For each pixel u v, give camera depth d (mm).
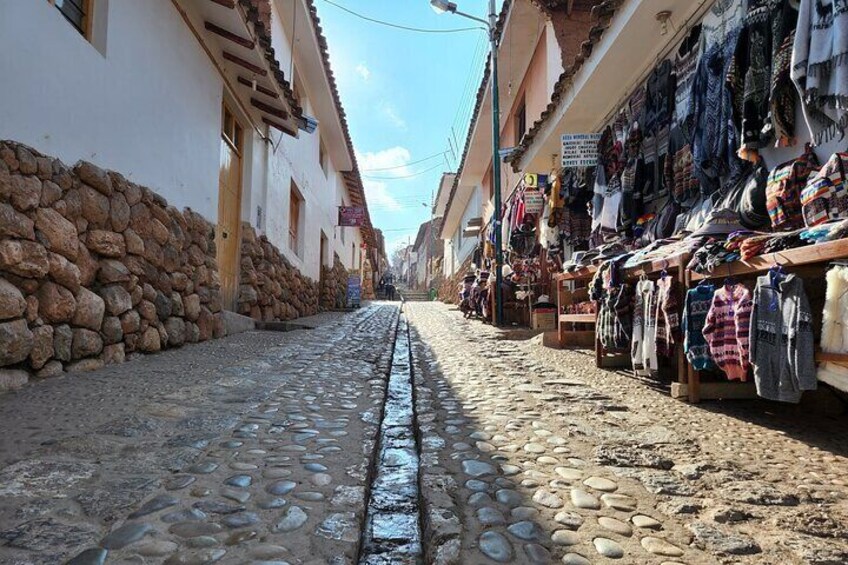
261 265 9266
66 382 3611
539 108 10258
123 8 4809
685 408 3596
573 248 7945
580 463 2516
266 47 7000
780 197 3385
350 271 24688
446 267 30688
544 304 8914
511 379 4754
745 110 3602
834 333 2510
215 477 2205
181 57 6078
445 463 2521
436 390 4289
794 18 3277
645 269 4156
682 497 2111
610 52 5430
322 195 15859
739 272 3125
